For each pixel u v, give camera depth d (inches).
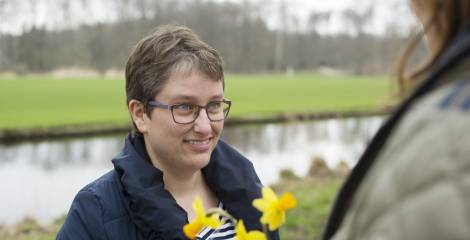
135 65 64.1
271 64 2974.9
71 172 464.1
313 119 947.3
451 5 29.5
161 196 60.9
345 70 2997.0
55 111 885.8
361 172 31.9
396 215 25.6
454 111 26.0
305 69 3036.4
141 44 64.3
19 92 1302.9
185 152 63.6
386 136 30.6
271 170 477.4
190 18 2728.8
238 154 71.9
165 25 66.9
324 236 34.7
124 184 61.1
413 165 26.0
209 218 47.2
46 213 335.9
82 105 997.8
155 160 66.0
